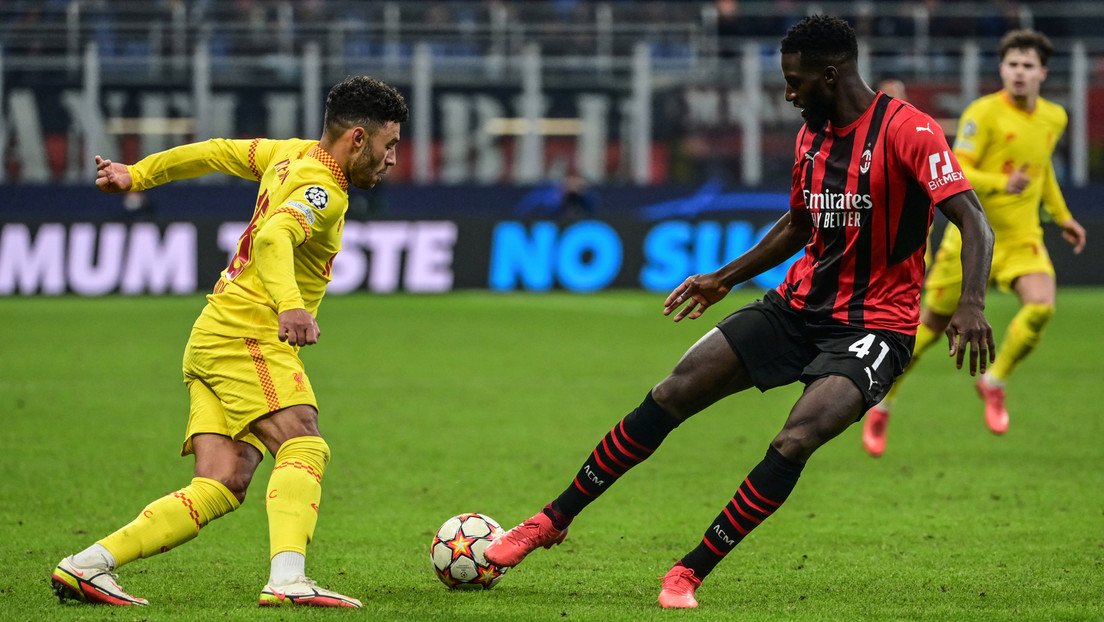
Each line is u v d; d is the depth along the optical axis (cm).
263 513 2023
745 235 7019
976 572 1622
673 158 8112
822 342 1484
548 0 9250
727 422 3041
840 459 2556
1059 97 7950
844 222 1463
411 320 5503
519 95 8075
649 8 8712
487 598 1472
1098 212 7562
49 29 7856
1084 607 1424
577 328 5228
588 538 1855
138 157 7881
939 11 8425
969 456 2575
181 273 6681
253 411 1403
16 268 6594
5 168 7738
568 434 2823
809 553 1750
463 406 3241
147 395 3381
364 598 1464
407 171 8062
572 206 7512
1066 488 2228
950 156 1398
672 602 1422
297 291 1322
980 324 1323
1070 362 4166
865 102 1452
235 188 7675
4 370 3888
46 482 2247
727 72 8081
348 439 2747
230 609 1366
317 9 8494
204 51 7806
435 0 8850
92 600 1371
